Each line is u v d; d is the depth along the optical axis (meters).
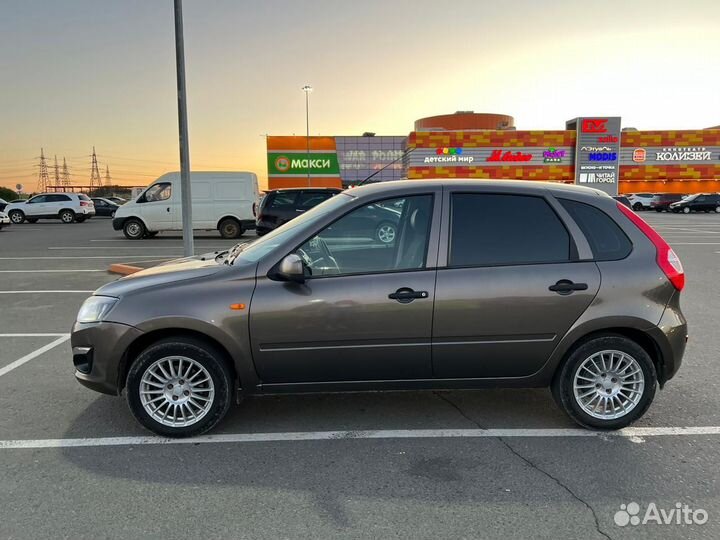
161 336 3.67
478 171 49.88
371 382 3.69
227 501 2.94
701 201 40.12
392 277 3.57
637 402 3.74
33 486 3.09
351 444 3.62
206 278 3.62
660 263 3.72
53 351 5.74
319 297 3.53
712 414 4.07
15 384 4.75
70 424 3.93
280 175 59.31
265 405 4.27
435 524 2.73
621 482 3.13
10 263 12.66
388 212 3.70
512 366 3.70
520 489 3.06
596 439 3.68
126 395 3.64
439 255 3.63
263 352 3.56
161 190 19.16
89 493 3.02
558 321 3.62
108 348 3.54
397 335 3.57
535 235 3.71
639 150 51.59
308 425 3.91
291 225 4.07
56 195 31.62
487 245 3.67
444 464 3.35
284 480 3.16
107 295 3.68
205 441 3.66
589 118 48.62
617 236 3.77
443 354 3.63
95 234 21.91
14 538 2.61
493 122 82.38
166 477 3.19
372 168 60.12
